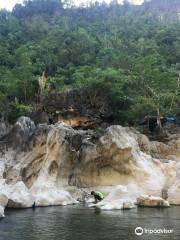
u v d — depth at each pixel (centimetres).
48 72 10344
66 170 4162
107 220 2691
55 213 3006
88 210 3175
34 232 2284
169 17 17912
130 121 6494
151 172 4003
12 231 2314
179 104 6681
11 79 8244
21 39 13125
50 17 18538
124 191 3559
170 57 10656
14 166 4147
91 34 14050
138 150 4225
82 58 11088
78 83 7712
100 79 7025
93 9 19912
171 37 12275
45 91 7619
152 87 7012
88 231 2314
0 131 4912
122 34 13650
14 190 3391
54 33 13350
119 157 4081
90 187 4144
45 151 4159
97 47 12188
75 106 6806
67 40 12338
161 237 2158
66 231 2316
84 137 4438
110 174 4144
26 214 2950
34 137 4266
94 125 6719
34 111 6738
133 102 6669
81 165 4228
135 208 3309
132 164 4056
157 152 4962
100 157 4169
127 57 9712
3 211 2902
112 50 11212
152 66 8619
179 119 6381
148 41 11862
